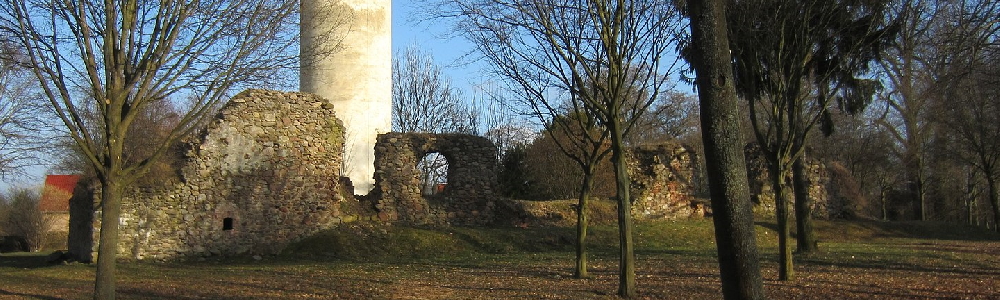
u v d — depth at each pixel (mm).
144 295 11906
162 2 9609
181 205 18781
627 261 10922
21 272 16234
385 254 19188
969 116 24766
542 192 31719
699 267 14219
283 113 20406
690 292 11094
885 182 41844
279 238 19797
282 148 20234
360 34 26750
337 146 21297
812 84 18125
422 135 22281
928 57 14852
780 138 12453
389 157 21906
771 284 11680
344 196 21844
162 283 13508
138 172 9633
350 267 15812
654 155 24953
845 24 13125
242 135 19734
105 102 9391
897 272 13016
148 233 18344
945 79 12430
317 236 20188
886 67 21281
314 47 12961
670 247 19938
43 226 39438
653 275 13164
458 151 22578
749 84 12672
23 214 39531
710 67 6699
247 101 19906
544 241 20453
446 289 11992
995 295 10312
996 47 11375
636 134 34750
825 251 16703
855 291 10898
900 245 19406
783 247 12195
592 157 12656
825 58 14031
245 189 19547
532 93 12430
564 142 30750
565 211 23141
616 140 10945
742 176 6672
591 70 11422
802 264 14414
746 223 6617
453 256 18516
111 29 9320
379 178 21797
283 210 20000
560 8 11000
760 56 13133
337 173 21156
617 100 10883
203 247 18812
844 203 27531
